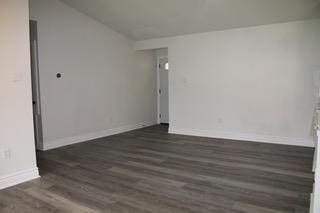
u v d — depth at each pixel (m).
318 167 1.89
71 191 2.82
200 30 5.27
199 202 2.54
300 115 4.52
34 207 2.47
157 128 6.74
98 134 5.62
